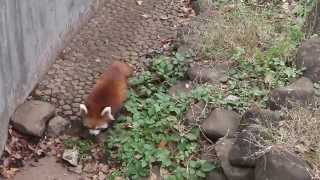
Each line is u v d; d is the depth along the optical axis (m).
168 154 4.75
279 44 5.50
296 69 5.27
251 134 4.49
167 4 6.45
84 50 5.77
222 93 5.14
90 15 6.18
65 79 5.43
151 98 5.19
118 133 4.95
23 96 5.09
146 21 6.18
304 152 4.36
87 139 4.98
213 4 6.11
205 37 5.62
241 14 5.84
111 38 5.93
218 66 5.39
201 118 4.96
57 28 5.55
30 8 4.98
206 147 4.79
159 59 5.55
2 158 4.77
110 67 5.16
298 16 6.00
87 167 4.80
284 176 4.20
